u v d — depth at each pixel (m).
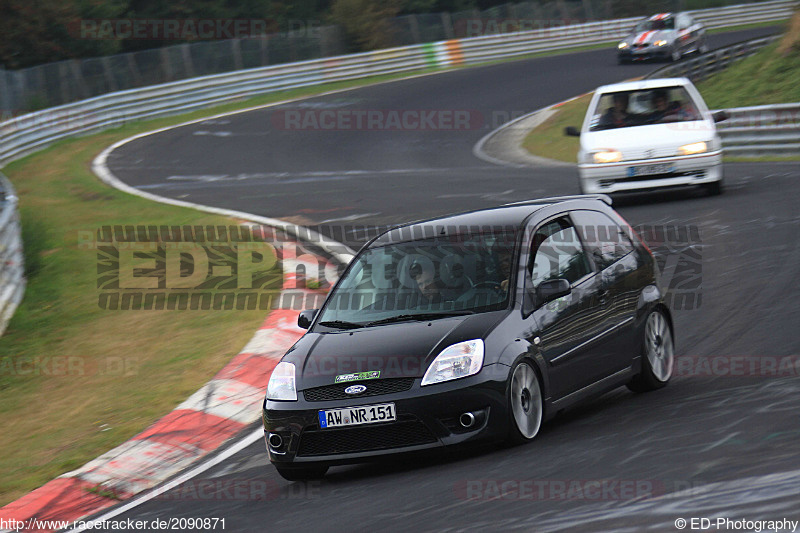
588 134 51.78
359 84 139.00
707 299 33.12
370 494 19.25
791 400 20.77
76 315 41.62
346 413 20.44
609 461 18.20
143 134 109.12
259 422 27.55
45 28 140.25
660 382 25.03
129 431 27.86
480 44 154.50
